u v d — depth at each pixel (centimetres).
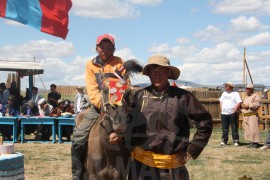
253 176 961
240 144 1611
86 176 555
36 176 950
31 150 1388
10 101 1761
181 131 459
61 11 862
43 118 1594
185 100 457
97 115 554
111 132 494
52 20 860
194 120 460
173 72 464
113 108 485
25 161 1152
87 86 556
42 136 1661
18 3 845
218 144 1608
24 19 852
